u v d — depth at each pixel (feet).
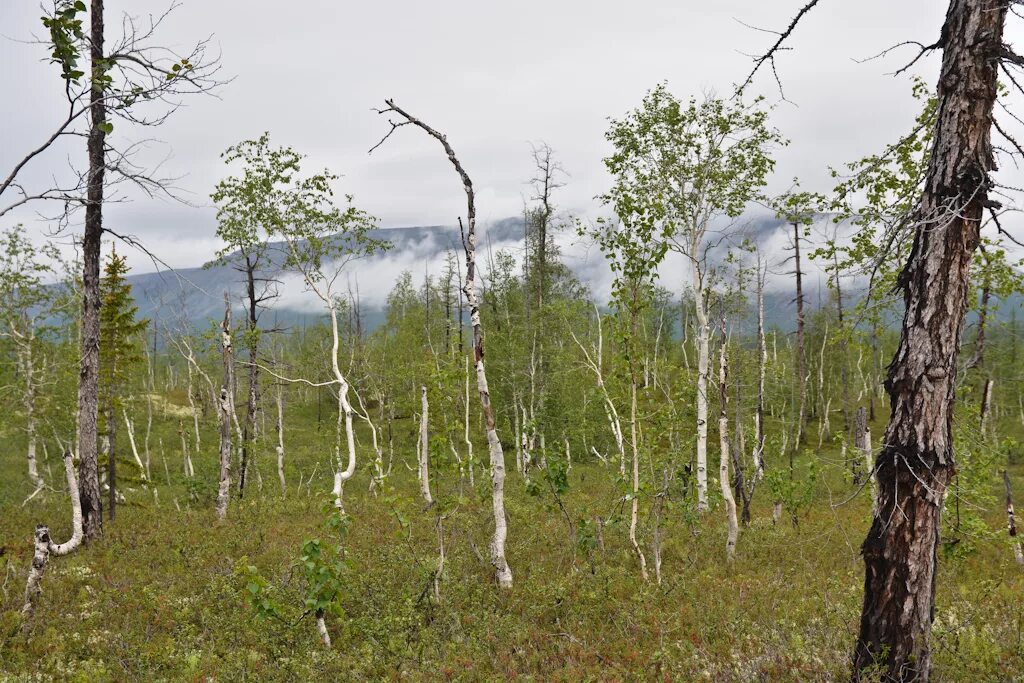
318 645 28.30
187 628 29.96
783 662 24.43
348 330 160.76
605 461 61.93
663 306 126.21
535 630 29.86
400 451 129.29
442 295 166.71
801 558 43.68
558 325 112.68
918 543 20.48
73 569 38.68
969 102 19.54
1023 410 143.33
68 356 92.17
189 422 163.94
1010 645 25.30
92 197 42.73
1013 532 42.37
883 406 164.86
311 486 106.63
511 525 53.62
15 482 100.12
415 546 45.14
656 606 32.96
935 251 20.13
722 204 68.90
